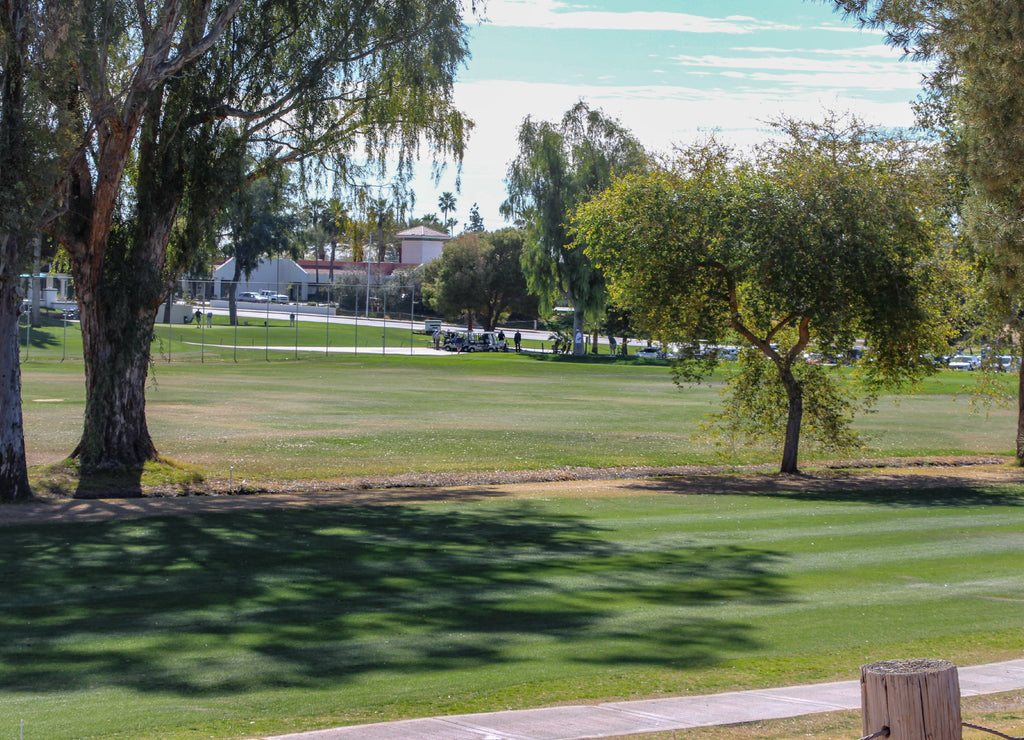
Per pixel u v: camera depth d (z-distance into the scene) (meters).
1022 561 13.64
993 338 30.09
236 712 6.86
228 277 138.12
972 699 6.89
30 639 9.17
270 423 35.47
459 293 104.44
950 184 23.48
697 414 42.09
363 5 22.78
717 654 8.68
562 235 77.88
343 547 14.70
